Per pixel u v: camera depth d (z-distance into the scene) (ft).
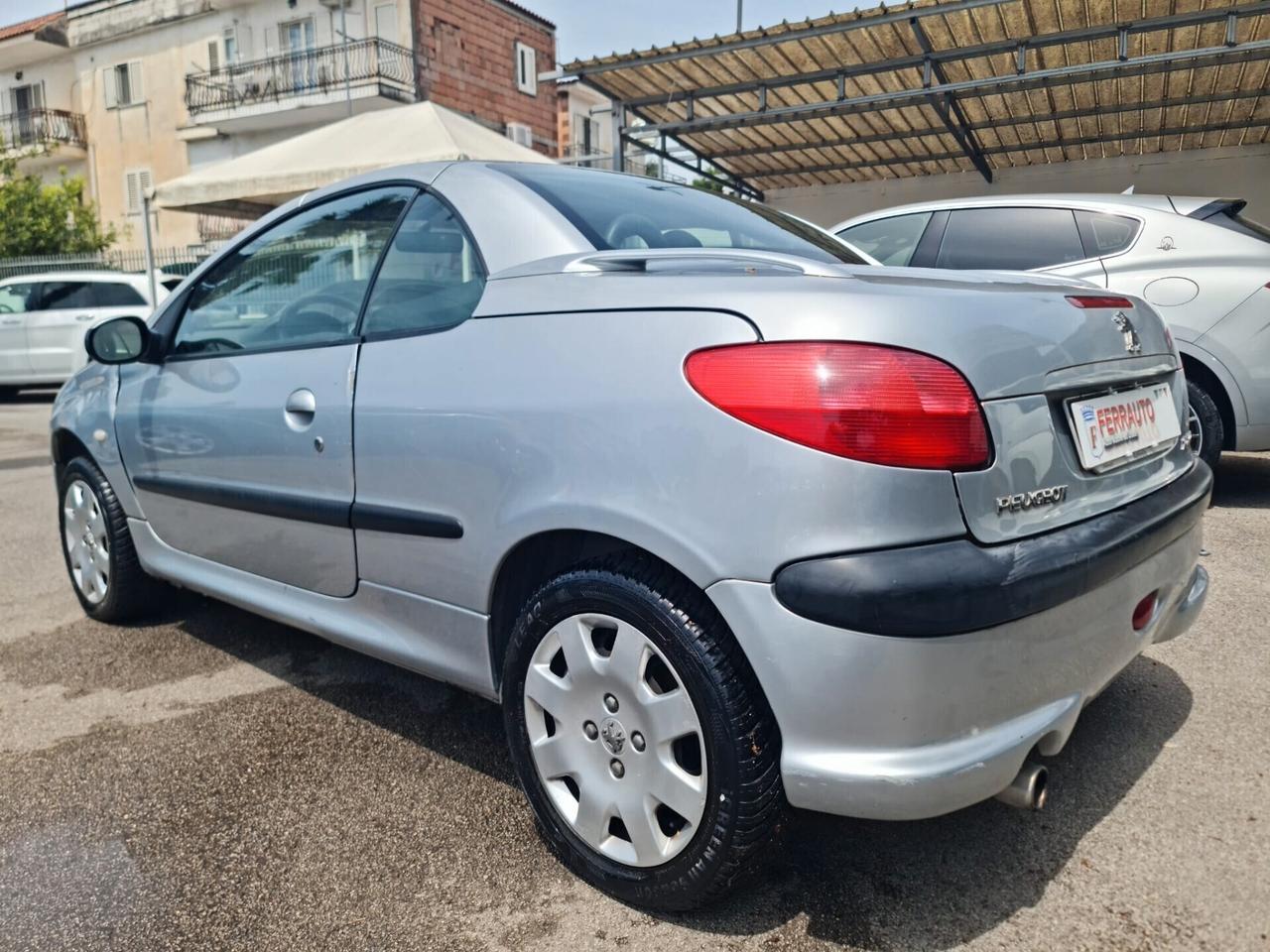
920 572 4.92
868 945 5.73
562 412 6.05
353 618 8.05
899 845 6.77
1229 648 9.98
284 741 8.57
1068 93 32.78
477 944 5.83
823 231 9.86
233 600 9.46
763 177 46.26
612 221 7.45
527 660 6.48
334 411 7.74
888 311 5.22
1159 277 15.35
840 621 4.96
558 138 79.56
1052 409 5.75
